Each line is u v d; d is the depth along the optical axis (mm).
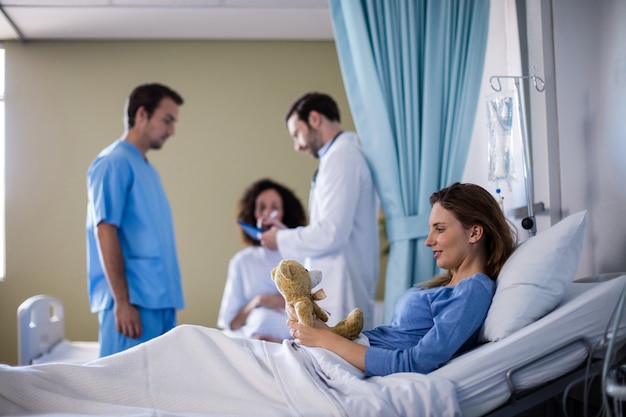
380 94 3115
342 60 3199
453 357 2062
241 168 5410
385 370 1962
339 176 3102
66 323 5262
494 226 2135
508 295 2018
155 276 3377
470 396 1887
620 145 2373
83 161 5336
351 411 1784
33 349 3713
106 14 4840
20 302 5242
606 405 1646
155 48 5414
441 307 2053
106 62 5383
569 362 1935
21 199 5301
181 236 5367
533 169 2900
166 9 4770
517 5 2977
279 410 1826
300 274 2141
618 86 2375
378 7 3162
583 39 2572
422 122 3125
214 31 5258
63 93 5352
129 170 3385
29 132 5328
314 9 4793
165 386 1919
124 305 3271
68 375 1884
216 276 5355
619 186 2387
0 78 5367
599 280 2334
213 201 5391
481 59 3127
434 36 3127
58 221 5301
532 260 2045
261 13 4871
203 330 2020
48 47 5355
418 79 3162
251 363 1942
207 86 5430
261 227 4379
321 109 3287
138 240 3379
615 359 1895
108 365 1928
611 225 2441
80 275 5289
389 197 3109
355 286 3166
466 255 2145
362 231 3188
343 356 2004
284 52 5480
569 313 1937
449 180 3096
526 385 1924
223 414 1848
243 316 4336
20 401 1829
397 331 2137
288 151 5434
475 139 3398
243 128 5430
